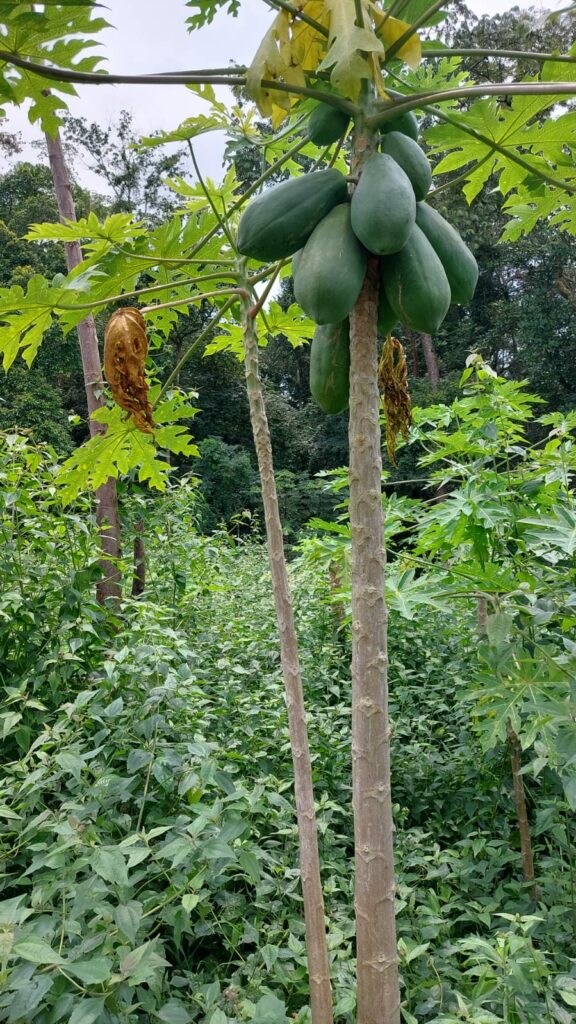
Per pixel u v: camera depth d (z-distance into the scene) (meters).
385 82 2.06
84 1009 1.65
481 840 2.99
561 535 2.63
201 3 2.05
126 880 1.93
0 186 23.88
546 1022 2.09
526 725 2.32
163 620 4.25
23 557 4.06
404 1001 2.24
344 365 1.64
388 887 1.46
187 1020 1.86
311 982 1.62
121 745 2.76
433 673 4.71
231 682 3.85
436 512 3.02
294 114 1.95
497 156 2.09
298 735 1.66
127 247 2.13
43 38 1.59
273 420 24.64
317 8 1.52
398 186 1.39
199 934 2.38
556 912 2.64
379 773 1.46
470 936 2.41
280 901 2.57
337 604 5.18
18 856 2.49
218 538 8.32
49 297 1.82
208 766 2.42
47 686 3.43
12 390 17.56
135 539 5.20
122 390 1.67
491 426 3.09
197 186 2.22
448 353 24.92
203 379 24.36
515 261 22.09
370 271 1.49
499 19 17.08
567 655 2.57
